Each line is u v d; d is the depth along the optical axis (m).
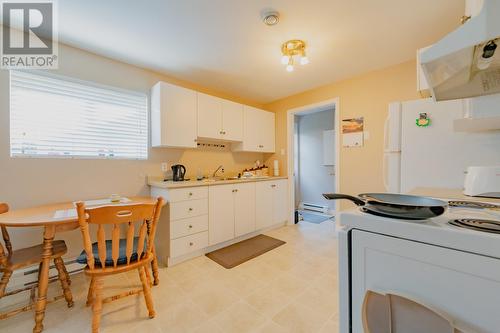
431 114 1.74
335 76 2.89
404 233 0.60
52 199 2.02
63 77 2.08
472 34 0.63
